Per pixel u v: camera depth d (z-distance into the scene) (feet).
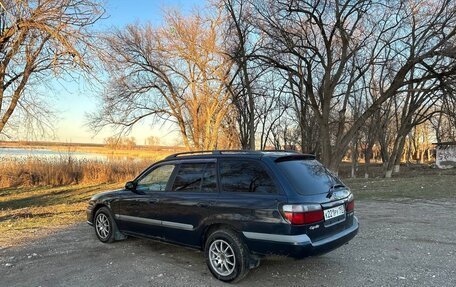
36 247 21.83
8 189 81.20
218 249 16.29
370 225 27.45
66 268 17.87
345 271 17.04
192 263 18.53
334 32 70.90
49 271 17.48
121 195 21.62
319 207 15.08
